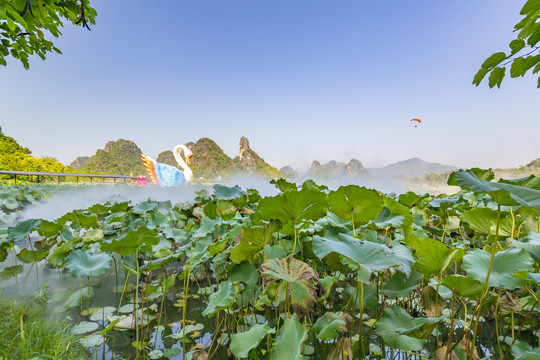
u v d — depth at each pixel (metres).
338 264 2.11
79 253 2.50
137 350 1.93
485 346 2.04
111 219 3.21
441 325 2.34
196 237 2.80
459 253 1.37
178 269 3.51
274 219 1.78
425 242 1.42
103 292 2.96
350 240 1.67
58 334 2.01
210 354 1.95
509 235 2.00
